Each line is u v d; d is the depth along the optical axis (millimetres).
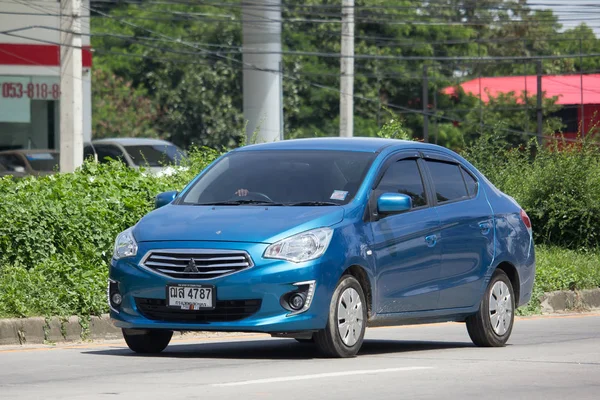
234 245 16703
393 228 18359
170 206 18531
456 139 112312
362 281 17812
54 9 73250
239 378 14758
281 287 16547
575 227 38438
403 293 18516
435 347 20844
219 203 18344
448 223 19562
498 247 20766
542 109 109125
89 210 27266
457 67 120562
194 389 13570
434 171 20062
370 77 112562
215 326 16594
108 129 111625
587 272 33719
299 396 13047
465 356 18375
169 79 115250
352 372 15430
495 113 112312
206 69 112938
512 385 14508
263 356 18297
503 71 124625
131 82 115500
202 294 16625
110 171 31266
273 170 18844
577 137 40188
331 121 109750
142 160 57281
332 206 17781
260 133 69000
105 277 24578
